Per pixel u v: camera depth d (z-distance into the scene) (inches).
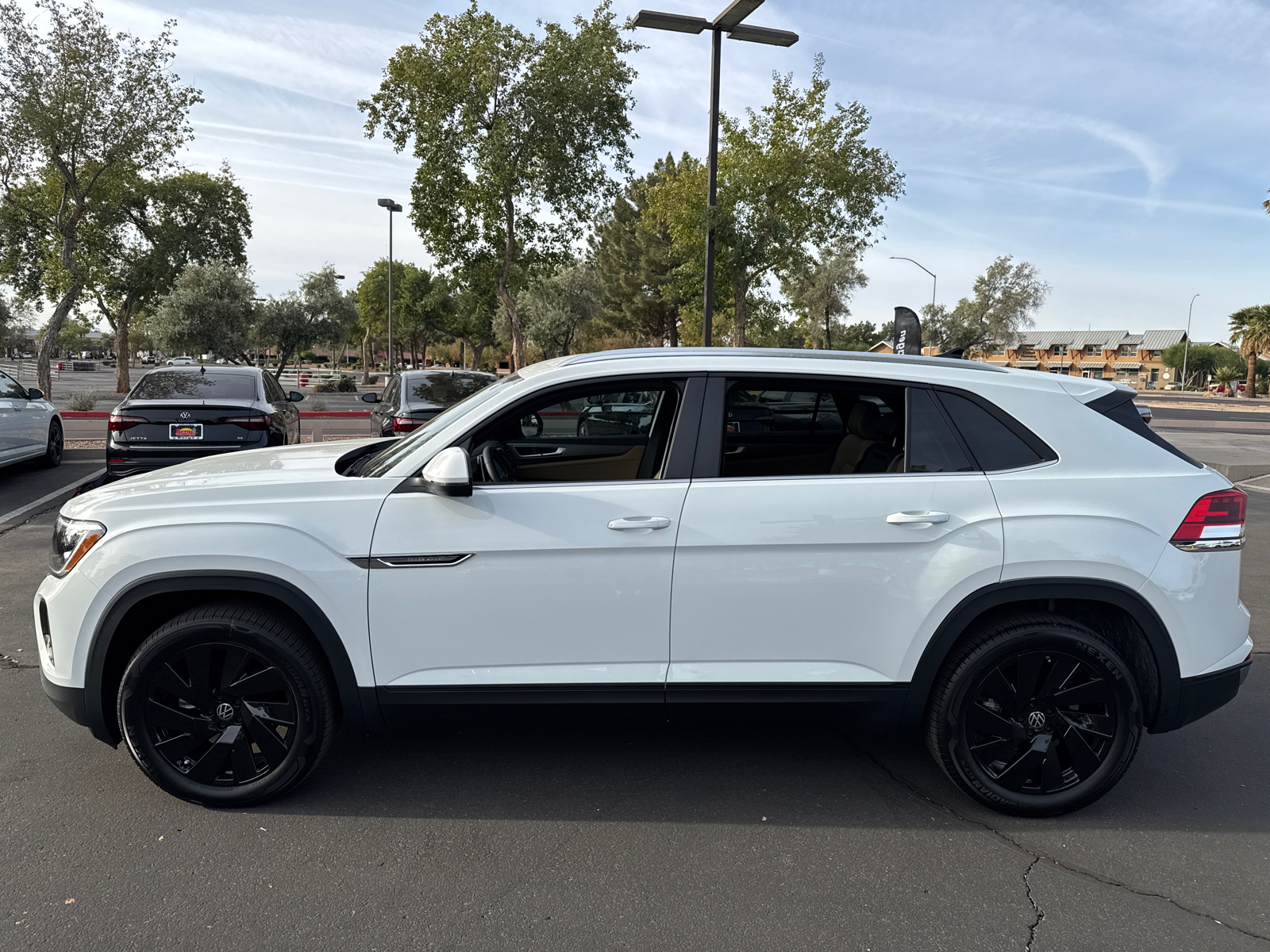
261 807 122.5
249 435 355.6
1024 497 117.6
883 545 116.7
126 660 124.0
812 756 141.5
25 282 918.4
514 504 116.7
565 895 102.3
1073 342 4168.3
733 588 117.2
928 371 124.3
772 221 757.3
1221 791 131.5
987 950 93.0
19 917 96.3
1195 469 121.8
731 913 99.0
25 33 651.5
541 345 1669.5
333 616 116.3
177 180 1264.8
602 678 118.2
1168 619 117.1
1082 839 116.8
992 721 119.3
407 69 690.8
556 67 699.4
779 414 157.2
